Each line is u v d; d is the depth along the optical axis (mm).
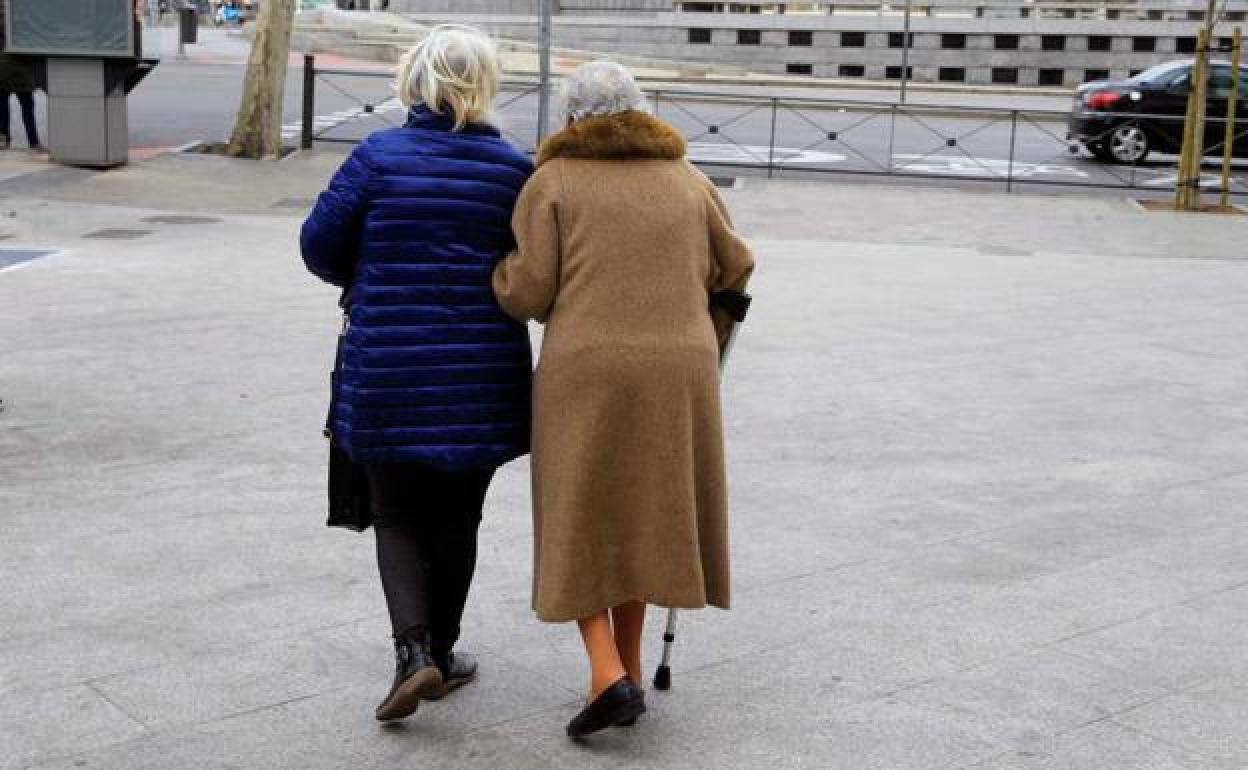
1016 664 7953
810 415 13477
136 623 8242
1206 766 6777
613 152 6793
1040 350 16719
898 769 6711
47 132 33031
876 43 68125
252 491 10781
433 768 6648
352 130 38969
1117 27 65812
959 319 18516
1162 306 19891
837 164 37094
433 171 6816
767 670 7840
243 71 56344
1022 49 66875
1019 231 27969
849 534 10172
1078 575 9430
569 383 6734
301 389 13852
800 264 22891
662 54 70938
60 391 13562
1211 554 9922
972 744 6969
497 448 6941
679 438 6785
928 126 45281
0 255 21141
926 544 10000
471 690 7523
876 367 15570
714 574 7055
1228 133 31469
